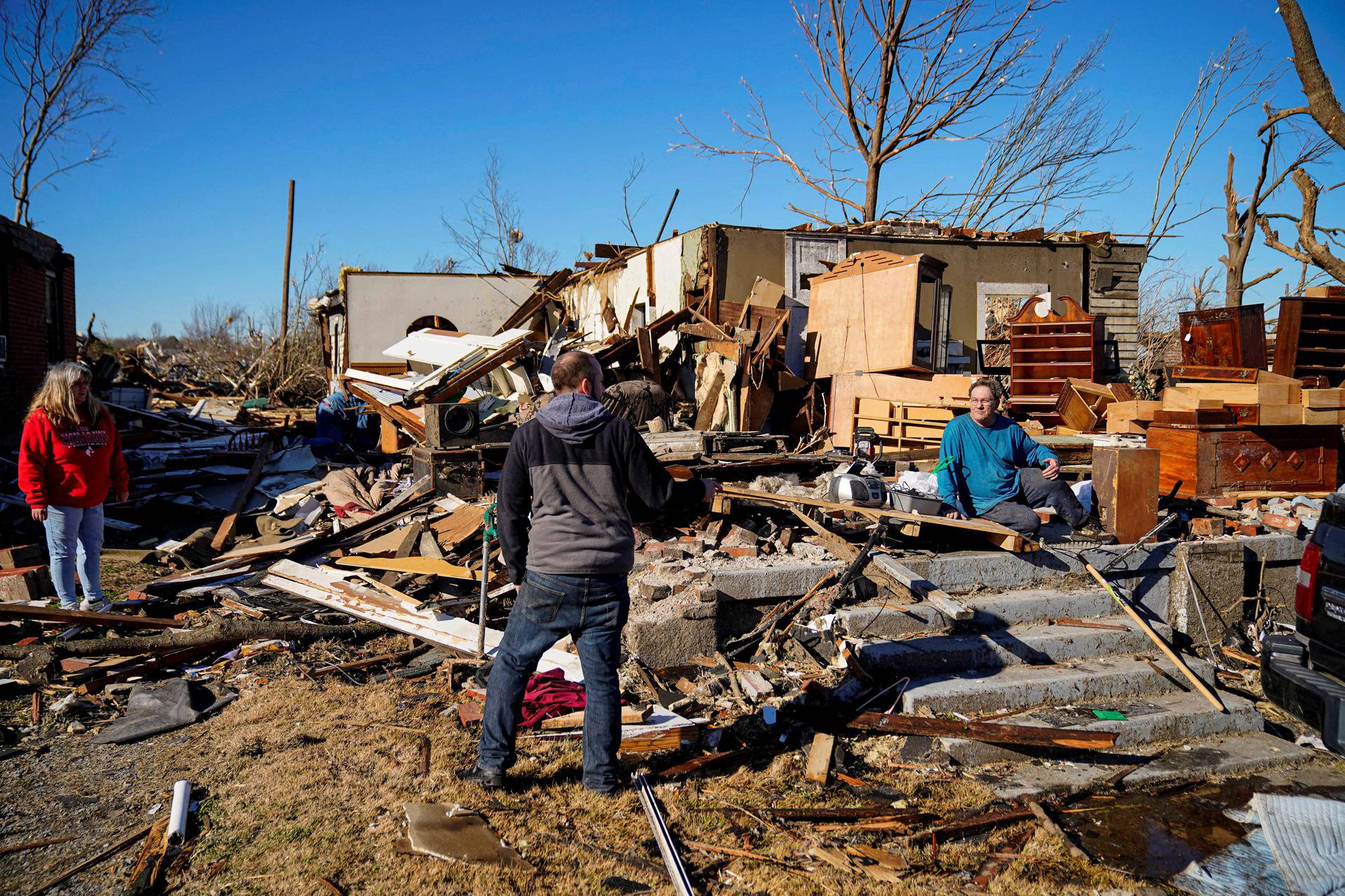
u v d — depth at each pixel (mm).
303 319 28000
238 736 4285
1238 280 14625
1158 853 3627
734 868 3297
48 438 5762
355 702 4742
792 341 12195
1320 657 4031
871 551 5664
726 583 5301
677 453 8352
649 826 3555
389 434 11602
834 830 3617
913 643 5168
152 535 8820
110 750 4184
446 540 7262
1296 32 8484
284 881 3070
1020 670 5203
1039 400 10516
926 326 11273
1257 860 3578
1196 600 6082
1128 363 13797
